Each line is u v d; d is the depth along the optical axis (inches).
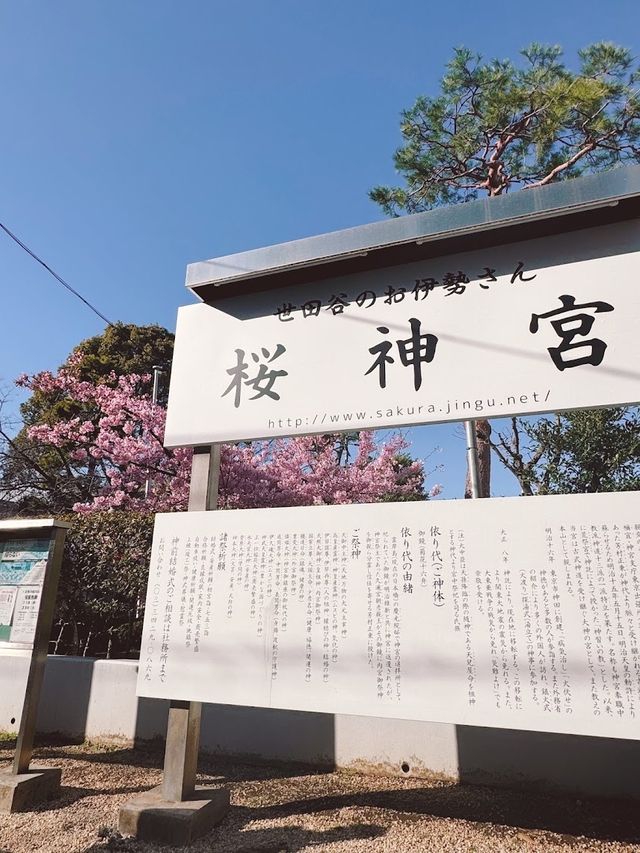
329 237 154.8
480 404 133.5
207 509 150.9
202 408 159.6
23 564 168.9
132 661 216.2
